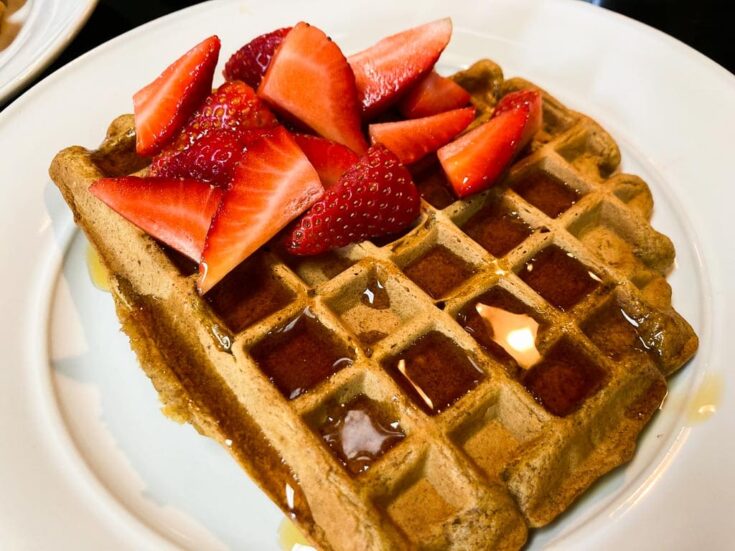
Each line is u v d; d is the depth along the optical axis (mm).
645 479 136
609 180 177
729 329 159
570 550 129
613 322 151
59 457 143
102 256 164
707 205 183
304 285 148
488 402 135
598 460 136
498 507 124
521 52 222
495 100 194
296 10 229
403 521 125
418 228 159
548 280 154
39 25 232
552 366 141
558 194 172
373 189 145
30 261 177
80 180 168
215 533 139
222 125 162
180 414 140
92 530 134
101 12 267
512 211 166
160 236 151
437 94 183
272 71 164
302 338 142
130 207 151
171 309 148
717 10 261
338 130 167
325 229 144
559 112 191
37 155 193
